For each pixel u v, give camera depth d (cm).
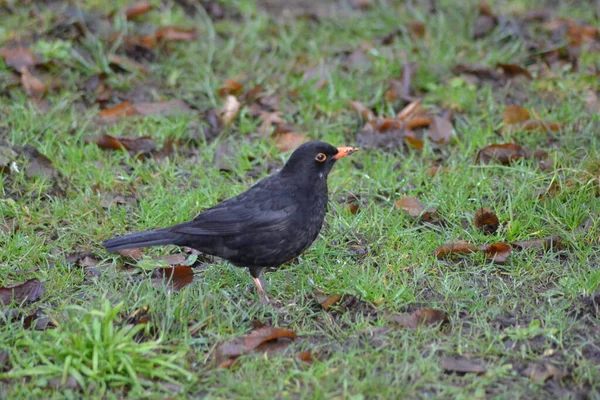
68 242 1033
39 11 1591
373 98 1412
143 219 1086
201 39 1573
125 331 799
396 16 1667
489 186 1141
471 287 934
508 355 806
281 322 882
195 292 905
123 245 881
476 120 1340
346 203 1125
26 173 1166
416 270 959
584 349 814
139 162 1216
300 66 1492
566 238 1012
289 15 1700
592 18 1698
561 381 770
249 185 1184
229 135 1325
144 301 880
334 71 1460
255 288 951
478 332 847
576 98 1400
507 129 1296
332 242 1041
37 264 990
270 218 889
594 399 744
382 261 990
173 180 1192
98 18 1577
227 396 755
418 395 751
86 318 786
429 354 811
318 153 906
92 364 763
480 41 1602
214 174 1205
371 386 752
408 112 1358
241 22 1670
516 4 1742
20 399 741
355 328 855
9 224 1059
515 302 899
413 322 859
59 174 1175
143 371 768
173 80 1441
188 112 1356
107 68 1434
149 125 1309
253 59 1523
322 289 931
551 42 1589
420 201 1120
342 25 1645
